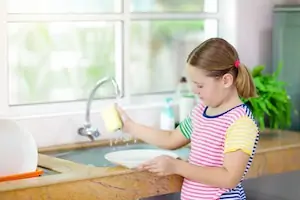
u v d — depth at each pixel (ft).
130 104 12.03
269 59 13.20
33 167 8.99
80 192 8.48
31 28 10.83
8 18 10.47
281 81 12.55
